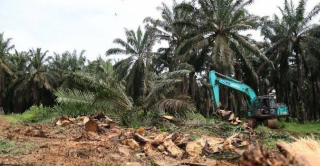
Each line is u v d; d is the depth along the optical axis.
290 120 34.78
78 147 8.06
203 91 42.28
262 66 34.47
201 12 29.05
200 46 28.20
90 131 10.55
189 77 33.28
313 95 38.41
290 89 42.38
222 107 33.34
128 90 31.94
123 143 8.77
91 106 15.89
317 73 34.59
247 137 12.52
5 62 47.78
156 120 15.16
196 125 14.72
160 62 38.16
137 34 35.12
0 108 42.91
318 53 31.44
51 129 11.75
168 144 8.22
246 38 30.78
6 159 6.58
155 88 16.73
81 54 54.38
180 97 16.53
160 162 6.92
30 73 49.94
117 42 34.91
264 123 23.25
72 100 15.79
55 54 54.47
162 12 35.00
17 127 12.48
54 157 6.87
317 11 31.55
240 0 28.30
